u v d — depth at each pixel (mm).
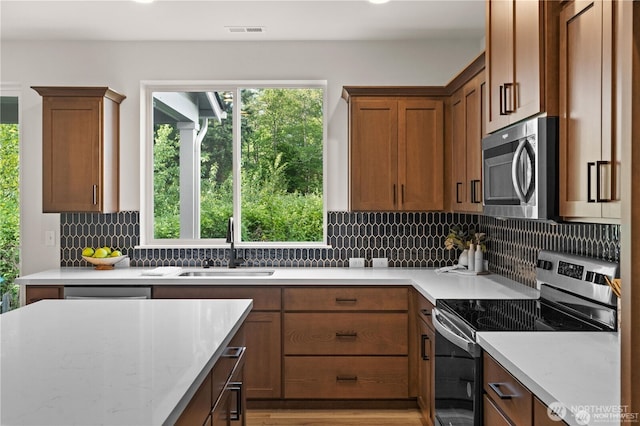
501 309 2557
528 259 3271
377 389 3684
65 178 3980
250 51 4297
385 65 4301
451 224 4324
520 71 2262
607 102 1667
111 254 4180
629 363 967
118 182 4281
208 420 1680
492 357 1914
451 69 4301
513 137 2312
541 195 2045
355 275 3832
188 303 2525
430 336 3117
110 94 4086
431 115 3986
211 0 3430
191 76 4297
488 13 2701
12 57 4270
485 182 2748
